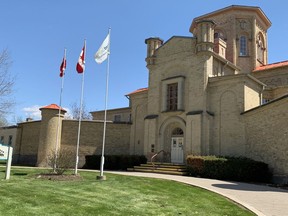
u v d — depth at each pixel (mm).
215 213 9273
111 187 13234
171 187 14156
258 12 37031
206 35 26125
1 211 7887
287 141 18500
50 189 11805
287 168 18250
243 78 23781
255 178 19281
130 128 32188
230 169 19625
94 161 28375
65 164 17609
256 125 21578
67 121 31188
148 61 30016
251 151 21812
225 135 23938
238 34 36125
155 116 28422
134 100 32750
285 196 12781
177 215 8766
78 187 12750
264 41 38844
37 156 30750
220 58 27156
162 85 28547
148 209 9320
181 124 26484
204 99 25109
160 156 27375
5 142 37688
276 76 32562
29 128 34750
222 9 36625
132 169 25781
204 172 20875
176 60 27984
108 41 19188
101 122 31766
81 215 8086
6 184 12609
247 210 9789
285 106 19016
